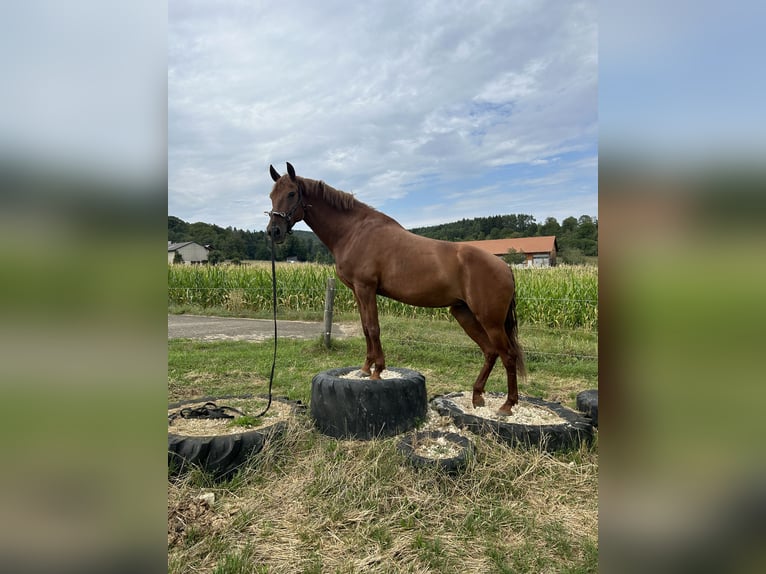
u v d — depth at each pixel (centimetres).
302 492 226
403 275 311
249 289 1017
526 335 683
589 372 470
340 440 287
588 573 171
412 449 255
